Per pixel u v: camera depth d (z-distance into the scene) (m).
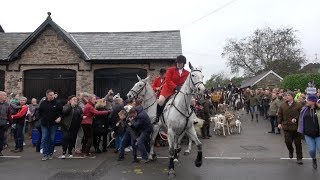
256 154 11.45
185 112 8.41
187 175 8.48
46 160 10.36
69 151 10.80
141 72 19.05
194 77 8.10
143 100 10.47
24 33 21.44
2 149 11.32
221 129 17.50
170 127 8.50
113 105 12.24
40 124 11.62
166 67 18.77
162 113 9.23
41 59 18.86
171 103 8.68
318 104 8.89
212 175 8.46
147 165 9.80
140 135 10.16
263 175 8.43
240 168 9.25
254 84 47.31
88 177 8.37
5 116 11.09
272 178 8.12
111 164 9.95
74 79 19.02
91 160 10.35
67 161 10.20
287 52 53.16
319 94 15.38
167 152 12.00
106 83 19.05
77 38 20.42
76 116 10.59
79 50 18.53
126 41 20.08
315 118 8.91
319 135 8.90
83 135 11.41
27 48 18.88
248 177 8.23
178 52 18.94
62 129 10.62
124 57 18.58
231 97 30.44
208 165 9.68
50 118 10.42
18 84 18.75
